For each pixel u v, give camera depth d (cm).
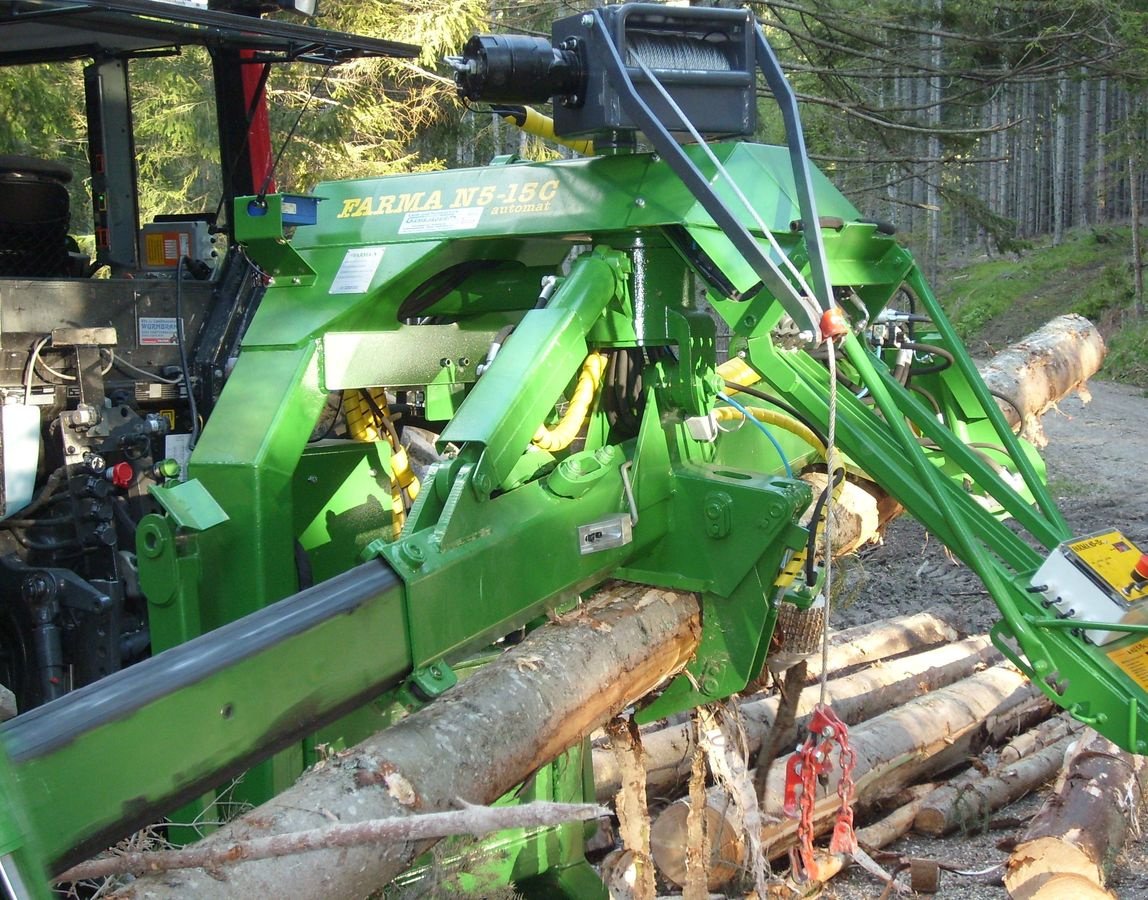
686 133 355
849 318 424
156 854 229
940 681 606
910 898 435
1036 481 393
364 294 383
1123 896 423
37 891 147
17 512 381
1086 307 2980
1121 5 1072
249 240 392
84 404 394
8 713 338
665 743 496
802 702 537
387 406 442
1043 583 332
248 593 352
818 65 1173
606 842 470
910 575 862
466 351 416
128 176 481
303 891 234
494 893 375
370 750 263
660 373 366
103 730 233
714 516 351
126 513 402
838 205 396
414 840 243
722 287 351
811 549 351
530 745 294
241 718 254
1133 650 330
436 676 291
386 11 1134
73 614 382
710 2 1054
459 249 393
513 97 351
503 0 1334
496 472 304
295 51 465
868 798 497
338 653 270
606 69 339
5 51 480
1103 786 446
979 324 3155
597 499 338
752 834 371
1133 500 1109
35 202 453
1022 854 413
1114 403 1980
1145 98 1606
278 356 376
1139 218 3316
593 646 324
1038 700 589
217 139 482
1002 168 4006
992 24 1128
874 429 369
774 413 420
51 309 403
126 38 459
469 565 297
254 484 352
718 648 360
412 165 1304
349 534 412
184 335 448
